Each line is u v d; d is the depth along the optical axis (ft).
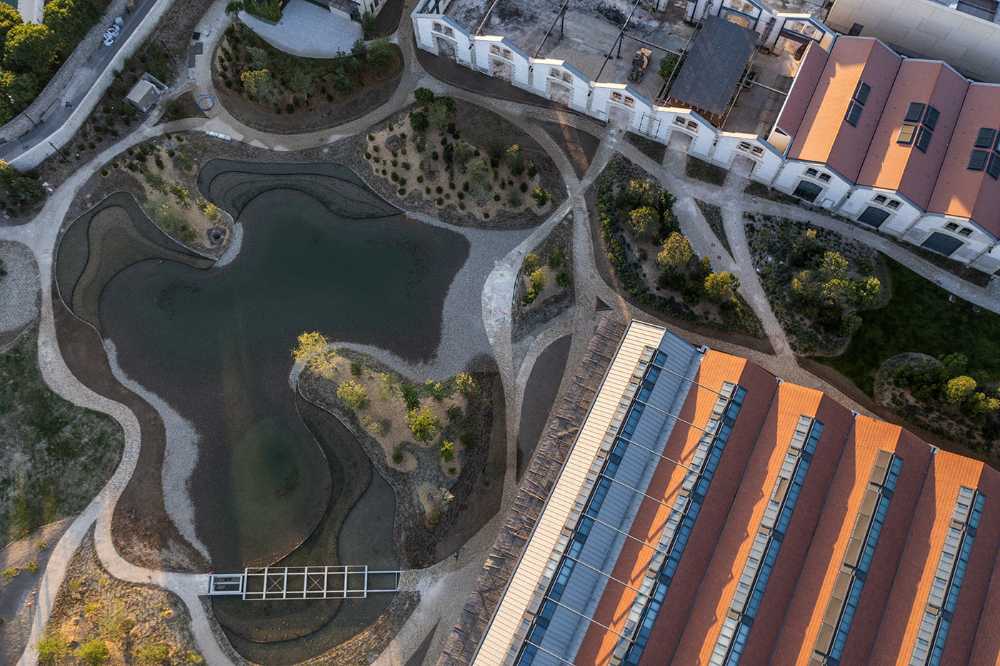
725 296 276.21
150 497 264.72
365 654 248.73
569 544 224.12
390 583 255.70
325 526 262.47
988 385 261.03
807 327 279.49
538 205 299.17
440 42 317.01
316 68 319.47
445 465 266.98
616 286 287.69
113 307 289.53
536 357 279.90
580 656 216.54
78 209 302.66
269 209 303.89
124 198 304.71
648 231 287.07
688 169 303.48
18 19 309.22
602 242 293.64
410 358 281.74
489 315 286.25
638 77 311.06
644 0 325.42
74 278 293.43
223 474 268.41
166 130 313.73
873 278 266.57
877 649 216.74
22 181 292.61
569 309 285.23
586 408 246.88
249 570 256.93
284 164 309.83
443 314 287.48
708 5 312.09
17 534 258.37
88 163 308.40
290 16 327.67
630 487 231.71
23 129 305.53
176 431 273.54
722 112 290.97
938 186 271.49
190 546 259.60
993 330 277.85
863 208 285.43
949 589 217.77
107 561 256.11
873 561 222.89
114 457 269.44
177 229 297.94
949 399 256.11
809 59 290.76
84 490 264.72
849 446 238.07
